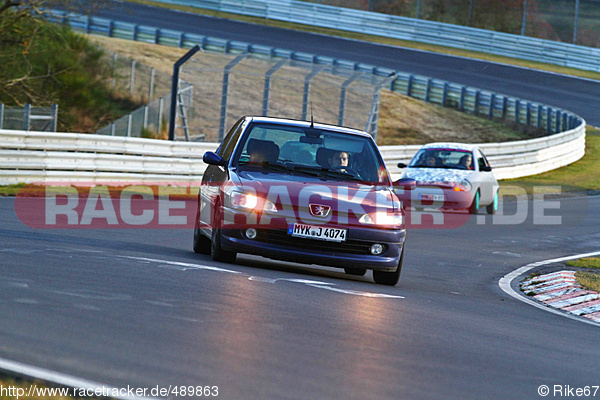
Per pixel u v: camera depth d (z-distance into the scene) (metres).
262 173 25.62
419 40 146.62
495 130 112.19
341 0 165.38
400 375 13.01
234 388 11.31
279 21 152.50
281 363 12.90
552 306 25.09
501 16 159.38
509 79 129.75
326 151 26.56
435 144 57.78
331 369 12.86
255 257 29.44
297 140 26.88
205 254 28.64
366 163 26.72
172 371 11.85
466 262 34.78
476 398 12.23
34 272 19.33
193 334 14.24
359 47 138.62
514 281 30.31
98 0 98.88
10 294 16.30
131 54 126.94
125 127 86.31
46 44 106.00
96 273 20.02
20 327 13.67
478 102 117.88
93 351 12.57
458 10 162.00
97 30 134.88
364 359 13.80
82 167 57.62
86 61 113.69
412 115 115.44
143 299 17.03
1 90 94.69
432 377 13.13
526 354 16.05
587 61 139.88
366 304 19.80
